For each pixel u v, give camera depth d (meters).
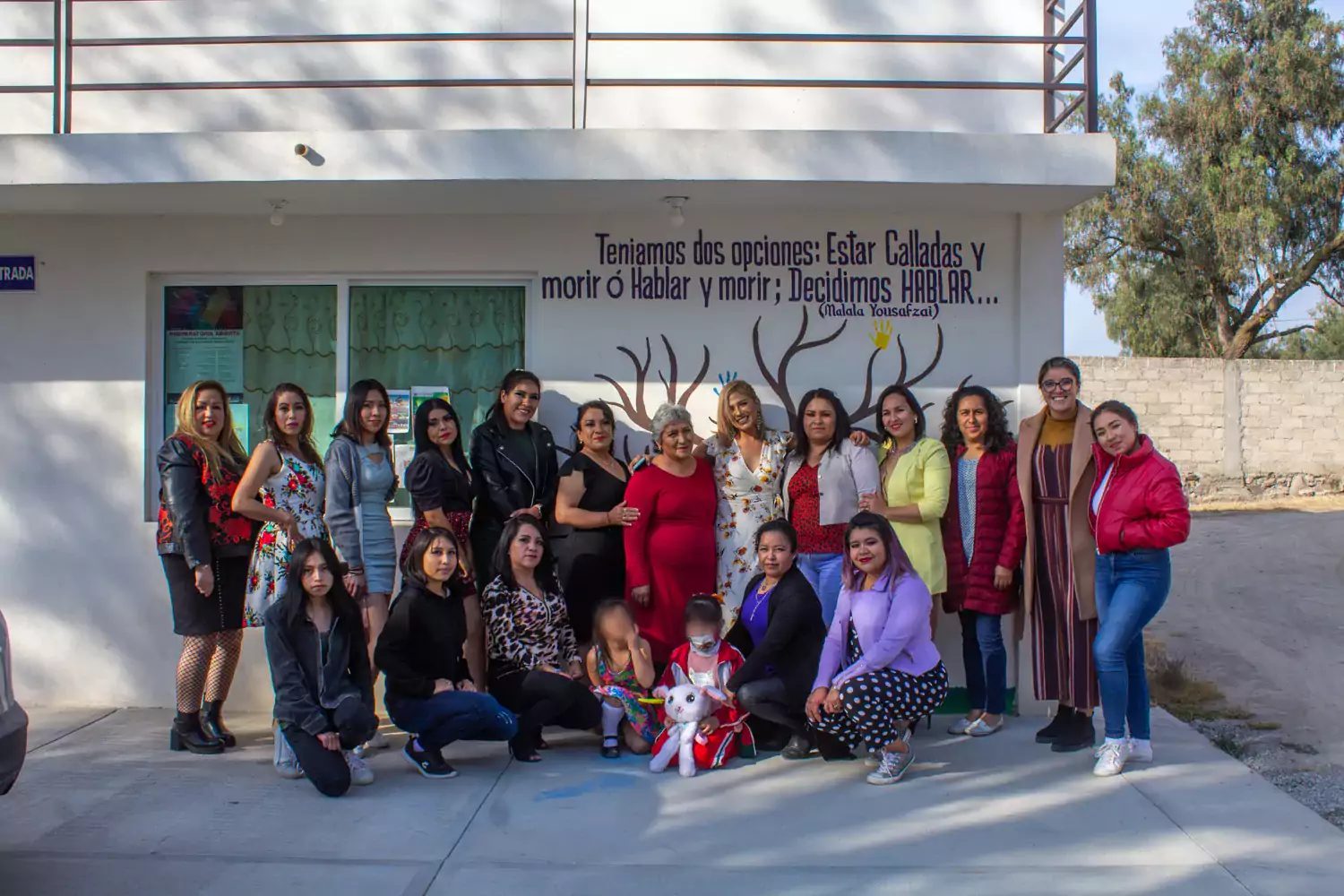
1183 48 24.00
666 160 5.52
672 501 5.62
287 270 6.38
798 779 5.06
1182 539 4.86
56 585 6.36
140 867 4.07
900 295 6.30
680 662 5.35
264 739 5.72
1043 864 4.10
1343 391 17.55
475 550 5.74
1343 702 6.76
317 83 5.98
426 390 6.46
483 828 4.45
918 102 6.46
